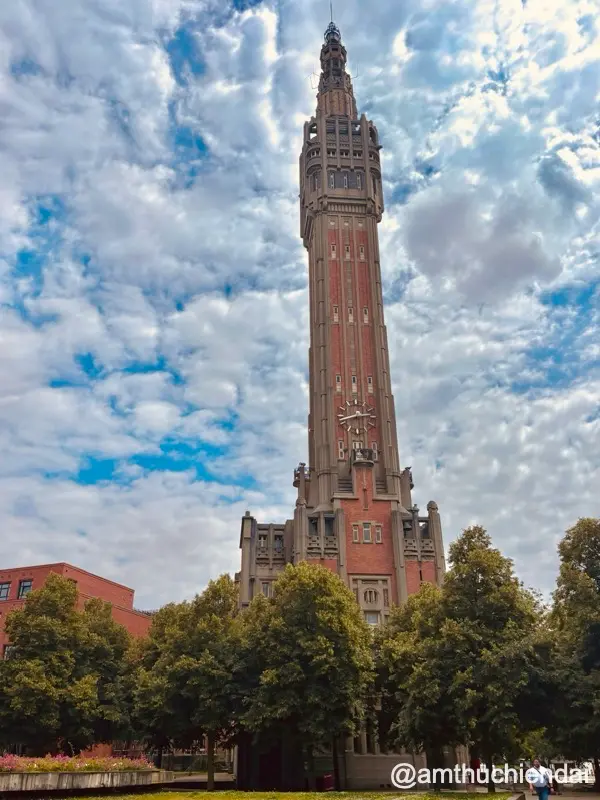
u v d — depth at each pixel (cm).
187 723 5528
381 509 9050
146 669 6494
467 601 4831
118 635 6950
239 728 5944
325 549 8700
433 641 4756
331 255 11169
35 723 5562
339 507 8962
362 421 10044
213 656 5562
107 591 10388
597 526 4725
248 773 7056
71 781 3148
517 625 4641
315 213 11488
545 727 4866
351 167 11706
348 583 8562
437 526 8962
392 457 9825
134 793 3559
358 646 5528
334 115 12244
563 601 4697
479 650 4528
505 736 4341
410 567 8681
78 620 6300
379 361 10456
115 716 5962
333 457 9700
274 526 9112
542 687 4359
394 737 6253
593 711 4125
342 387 10306
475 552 4941
